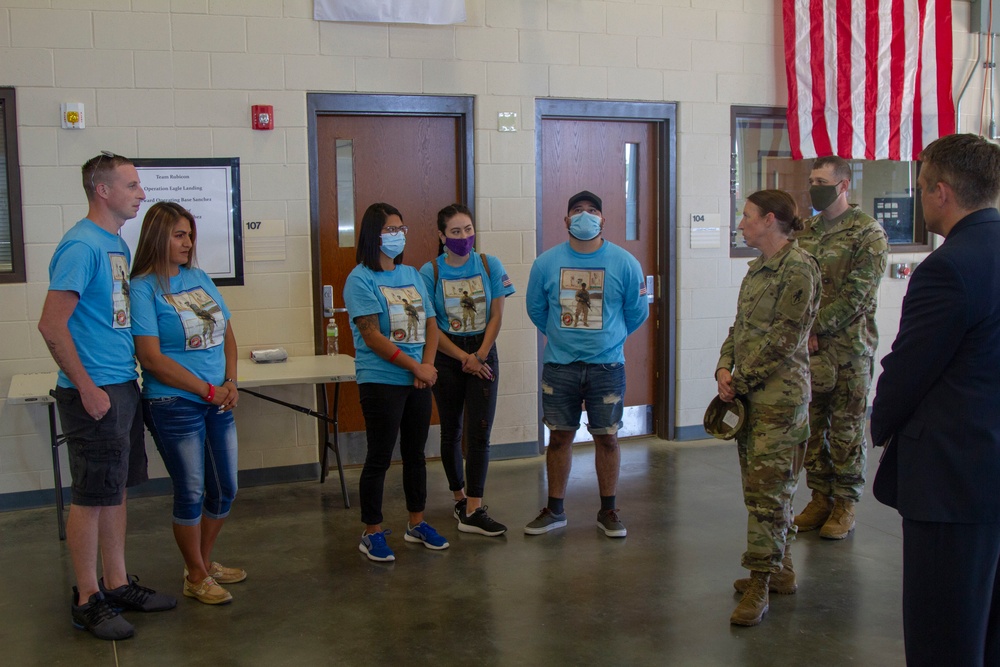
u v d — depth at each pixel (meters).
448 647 2.94
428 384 3.64
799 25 5.59
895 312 6.37
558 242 5.50
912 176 6.39
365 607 3.27
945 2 5.88
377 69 4.91
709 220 5.72
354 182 5.04
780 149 5.93
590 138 5.51
